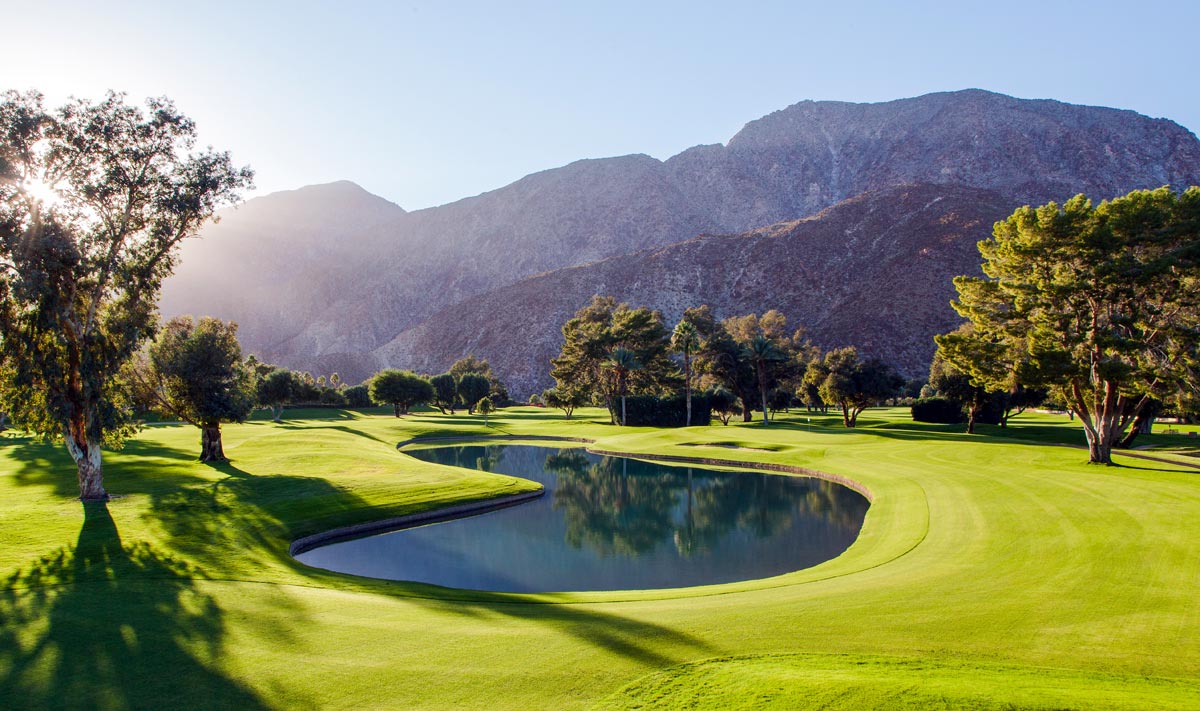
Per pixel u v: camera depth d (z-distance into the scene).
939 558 17.64
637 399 80.69
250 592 14.13
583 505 32.16
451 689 8.64
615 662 9.55
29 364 22.45
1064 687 8.12
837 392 64.44
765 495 33.53
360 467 37.84
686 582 19.09
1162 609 12.16
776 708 7.61
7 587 14.15
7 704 8.27
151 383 34.22
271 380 89.88
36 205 21.78
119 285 24.23
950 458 36.78
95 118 22.41
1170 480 25.31
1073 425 64.25
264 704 8.24
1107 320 31.38
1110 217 30.70
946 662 9.43
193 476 31.94
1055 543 17.77
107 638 10.74
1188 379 29.66
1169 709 7.30
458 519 28.69
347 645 10.45
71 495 25.84
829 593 14.19
